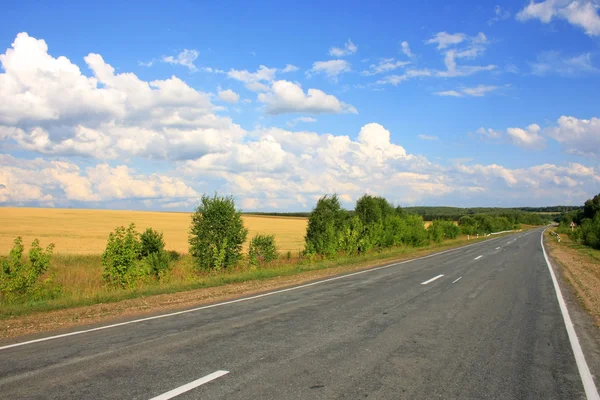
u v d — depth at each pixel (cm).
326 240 2714
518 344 687
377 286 1363
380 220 3550
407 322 834
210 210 2055
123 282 1523
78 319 882
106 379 505
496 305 1041
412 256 2794
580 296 1224
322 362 577
